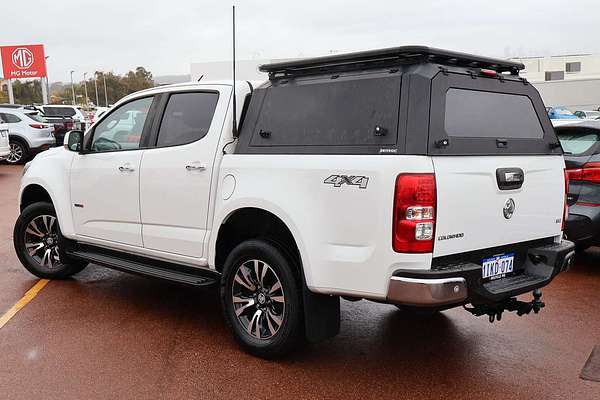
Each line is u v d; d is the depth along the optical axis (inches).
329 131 151.3
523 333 191.0
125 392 149.0
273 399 146.3
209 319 202.8
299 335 160.7
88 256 220.8
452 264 142.5
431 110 137.9
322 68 160.1
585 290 237.5
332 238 145.7
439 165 137.2
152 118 200.1
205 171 177.8
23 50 1595.7
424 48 139.4
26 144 714.8
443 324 199.0
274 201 156.4
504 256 157.9
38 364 164.7
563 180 175.2
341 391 150.6
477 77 155.9
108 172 208.7
